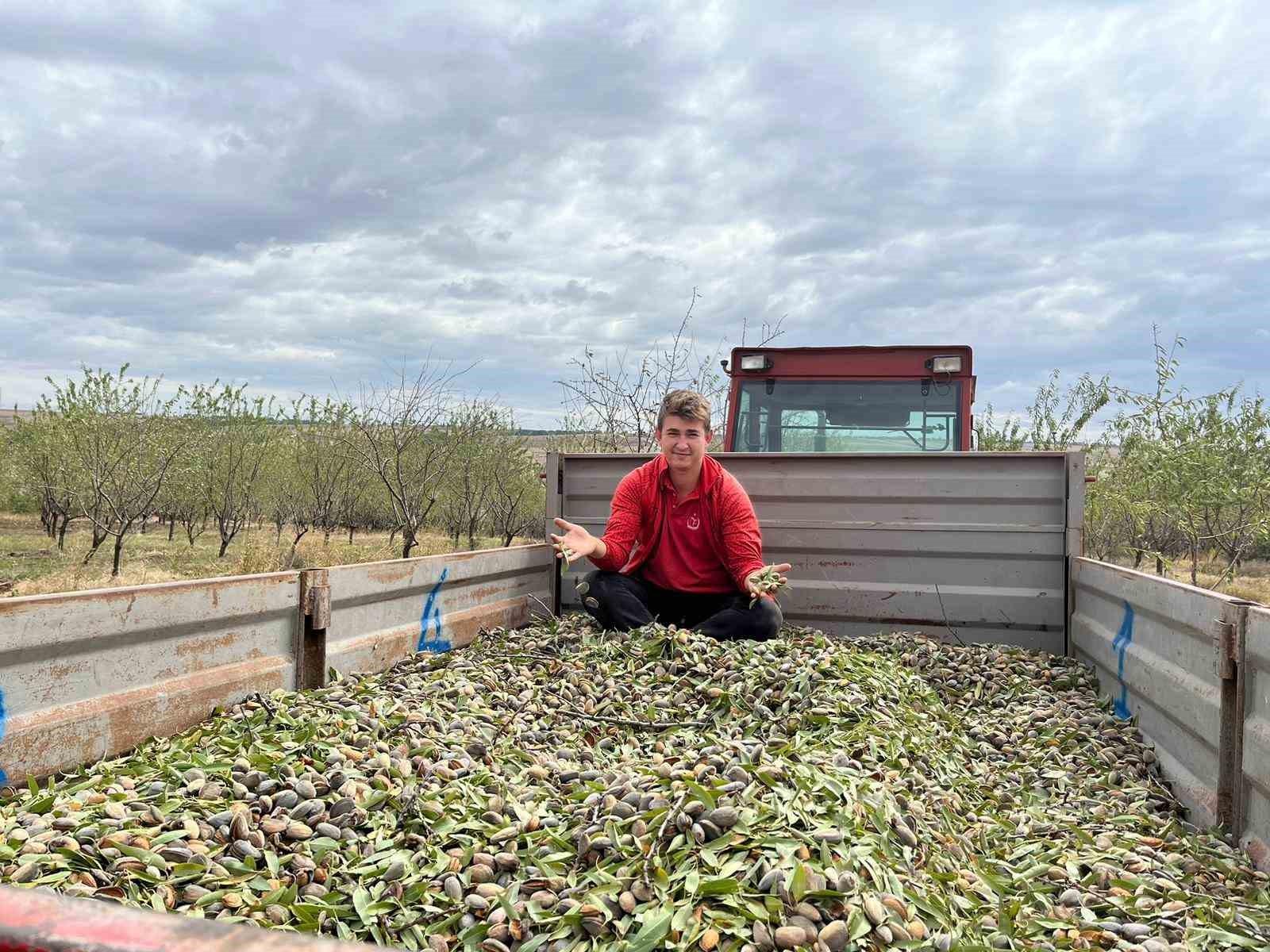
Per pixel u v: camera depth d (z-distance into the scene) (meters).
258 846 2.66
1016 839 3.18
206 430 15.54
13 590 11.13
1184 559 13.23
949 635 5.69
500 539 18.61
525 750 3.54
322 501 17.22
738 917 2.15
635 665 4.58
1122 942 2.46
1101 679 4.86
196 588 3.52
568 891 2.35
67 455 14.29
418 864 2.62
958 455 5.64
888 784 3.07
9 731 2.87
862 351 7.97
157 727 3.37
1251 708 3.11
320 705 3.74
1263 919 2.64
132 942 0.62
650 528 5.55
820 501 5.89
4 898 0.68
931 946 2.20
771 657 4.35
